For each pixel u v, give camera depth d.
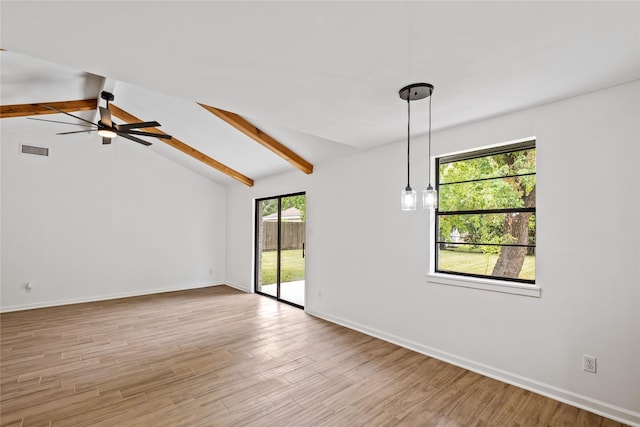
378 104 2.53
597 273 2.27
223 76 2.08
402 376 2.82
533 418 2.22
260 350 3.41
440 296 3.18
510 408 2.34
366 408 2.34
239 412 2.29
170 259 6.43
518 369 2.65
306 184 4.92
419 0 1.34
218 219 7.12
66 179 5.33
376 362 3.11
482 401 2.43
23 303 4.95
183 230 6.61
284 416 2.24
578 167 2.36
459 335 3.03
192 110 4.15
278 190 5.57
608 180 2.23
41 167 5.12
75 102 4.02
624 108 2.17
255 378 2.79
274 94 2.36
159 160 6.32
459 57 1.83
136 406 2.36
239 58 1.85
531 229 2.72
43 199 5.12
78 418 2.21
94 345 3.53
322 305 4.59
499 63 1.89
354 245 4.10
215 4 1.37
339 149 4.12
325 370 2.94
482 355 2.87
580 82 2.15
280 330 4.06
